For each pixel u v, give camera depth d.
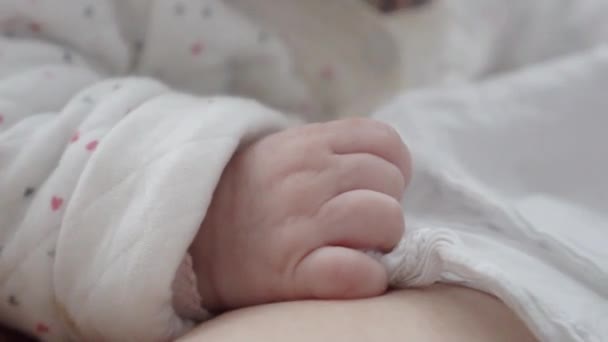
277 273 0.25
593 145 0.32
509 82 0.33
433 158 0.30
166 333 0.25
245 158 0.26
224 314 0.25
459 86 0.34
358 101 0.37
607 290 0.25
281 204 0.26
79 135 0.27
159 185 0.25
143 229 0.25
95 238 0.25
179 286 0.26
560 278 0.25
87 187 0.26
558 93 0.32
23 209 0.27
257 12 0.36
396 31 0.37
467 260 0.24
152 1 0.33
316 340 0.23
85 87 0.30
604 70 0.32
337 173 0.26
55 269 0.26
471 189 0.28
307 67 0.37
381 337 0.23
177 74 0.34
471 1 0.38
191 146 0.25
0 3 0.31
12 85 0.28
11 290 0.27
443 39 0.37
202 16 0.34
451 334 0.23
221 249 0.26
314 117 0.37
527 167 0.31
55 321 0.27
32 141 0.27
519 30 0.39
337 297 0.25
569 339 0.23
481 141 0.32
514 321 0.24
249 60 0.35
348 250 0.25
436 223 0.28
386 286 0.25
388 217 0.25
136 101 0.27
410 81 0.37
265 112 0.27
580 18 0.39
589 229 0.28
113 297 0.25
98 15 0.32
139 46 0.34
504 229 0.27
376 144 0.26
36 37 0.32
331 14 0.37
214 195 0.26
